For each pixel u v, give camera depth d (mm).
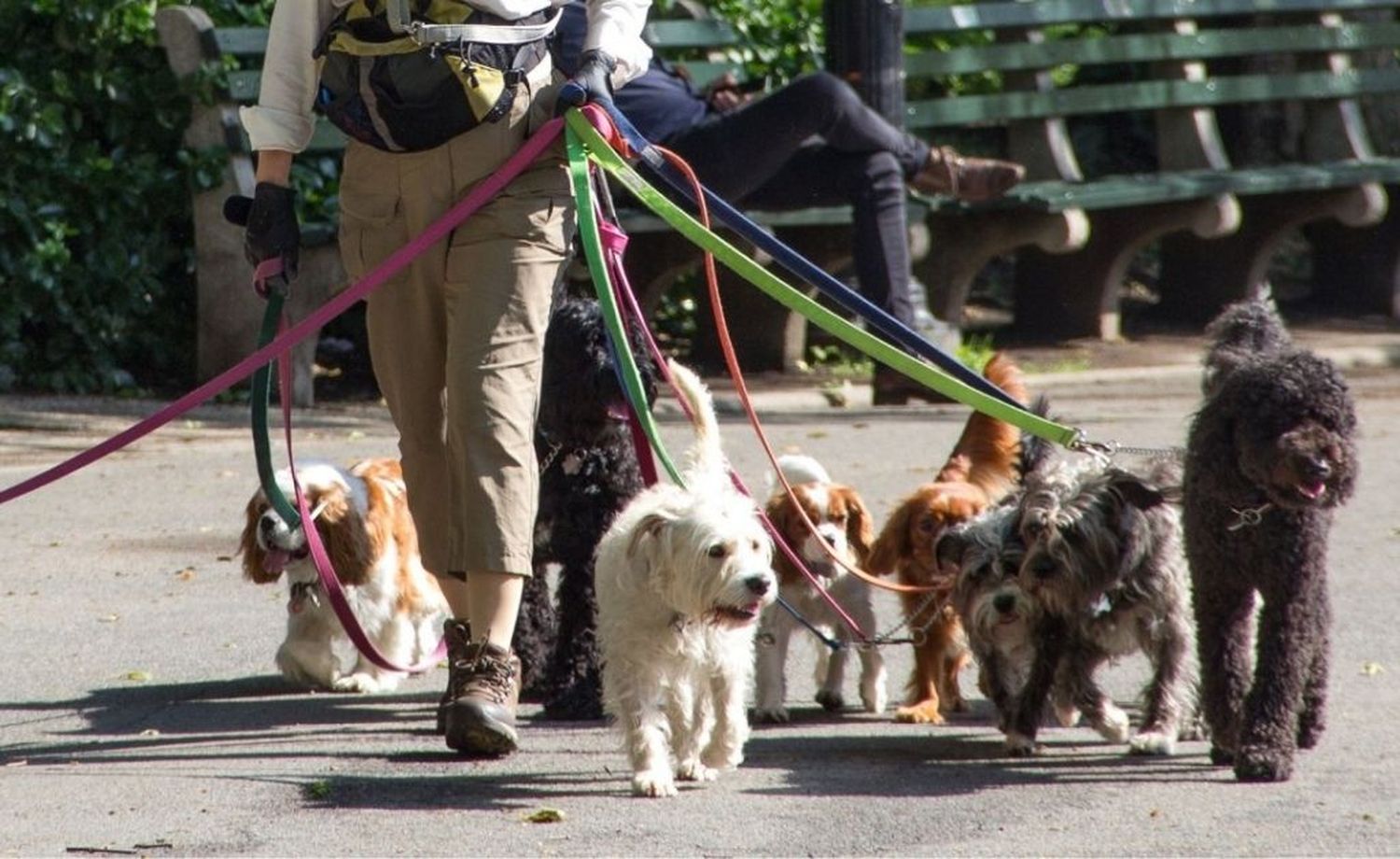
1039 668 9641
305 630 11156
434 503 9422
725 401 21438
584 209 8906
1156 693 9703
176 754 9461
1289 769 8867
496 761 9320
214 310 20688
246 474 17062
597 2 9453
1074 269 26812
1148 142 31562
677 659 8695
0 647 11820
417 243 8766
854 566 10930
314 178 21031
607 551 8836
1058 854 7711
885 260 20797
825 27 22656
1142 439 18422
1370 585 13281
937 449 18234
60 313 20766
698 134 19312
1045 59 25250
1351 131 27969
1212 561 8891
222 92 20516
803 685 11742
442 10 8922
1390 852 7711
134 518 15469
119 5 20641
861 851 7777
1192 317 28375
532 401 8961
